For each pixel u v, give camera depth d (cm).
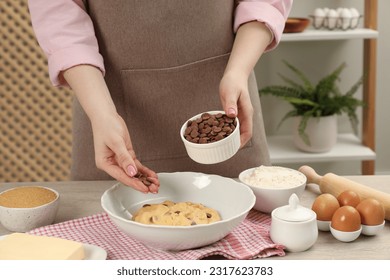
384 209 115
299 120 274
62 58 128
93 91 122
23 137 309
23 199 119
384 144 320
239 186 118
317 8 295
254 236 110
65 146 308
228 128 114
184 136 117
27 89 301
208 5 143
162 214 109
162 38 143
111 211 113
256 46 137
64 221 122
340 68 271
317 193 133
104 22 142
